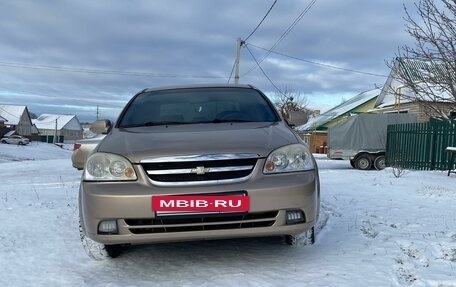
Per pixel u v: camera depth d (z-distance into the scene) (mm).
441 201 7215
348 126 20031
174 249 4688
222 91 5449
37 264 4441
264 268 4012
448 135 13930
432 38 11188
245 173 3719
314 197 3816
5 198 8508
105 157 3873
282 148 3871
